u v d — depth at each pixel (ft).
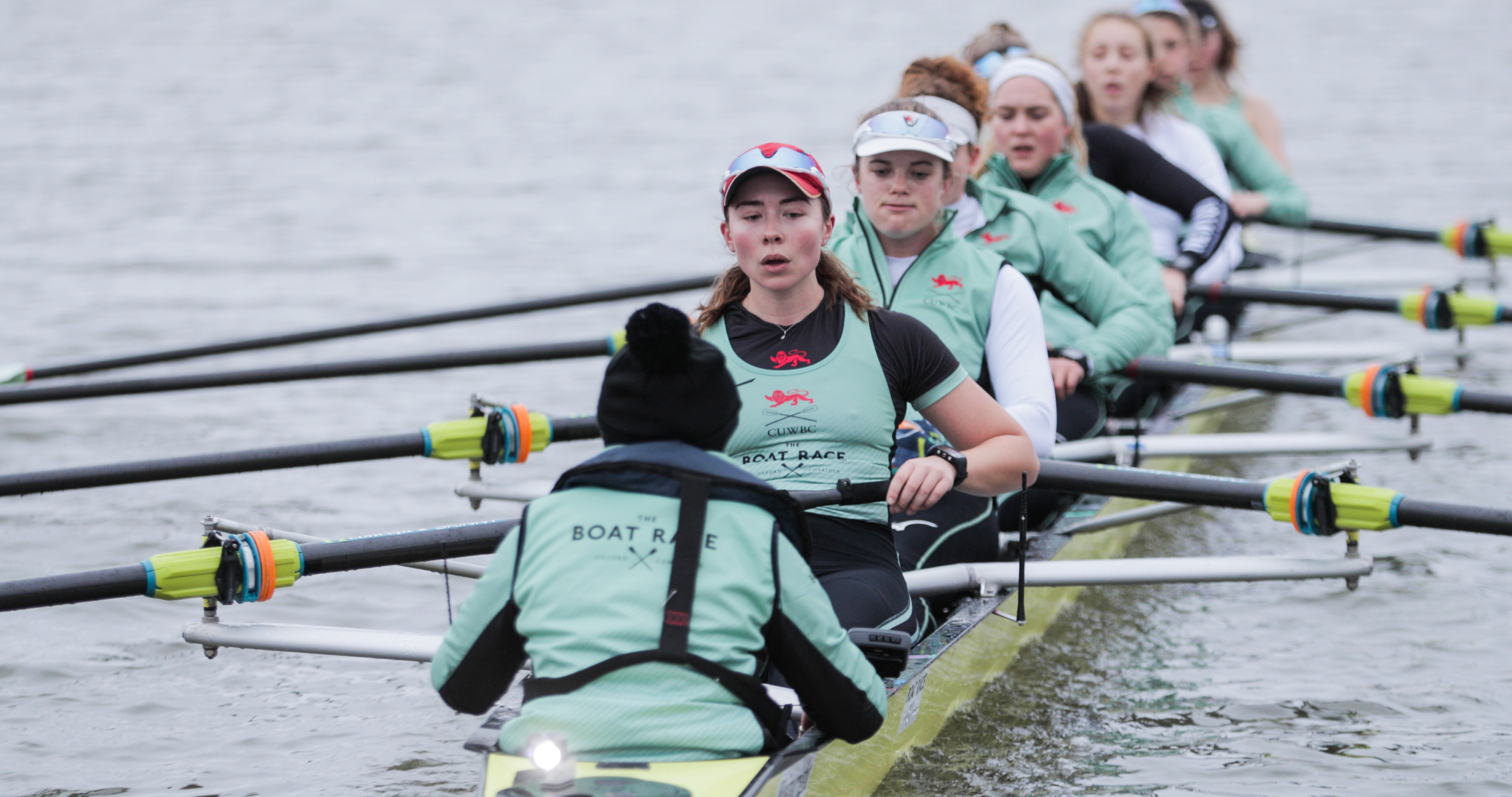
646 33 516.73
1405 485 100.12
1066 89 89.61
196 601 80.64
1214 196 105.81
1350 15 552.41
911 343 51.52
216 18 533.55
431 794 57.41
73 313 157.28
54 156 273.13
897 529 63.21
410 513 95.76
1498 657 71.15
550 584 37.58
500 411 73.51
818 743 41.70
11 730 63.46
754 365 51.42
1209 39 143.02
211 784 58.29
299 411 121.19
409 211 224.53
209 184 246.88
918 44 474.08
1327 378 82.07
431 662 54.49
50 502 97.66
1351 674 69.21
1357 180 238.27
